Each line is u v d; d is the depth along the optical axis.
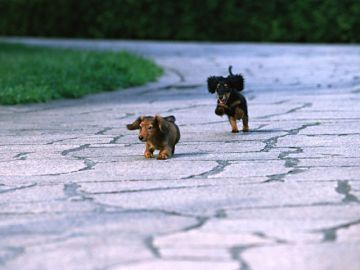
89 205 8.99
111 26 49.72
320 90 21.62
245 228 7.89
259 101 19.44
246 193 9.33
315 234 7.65
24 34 52.91
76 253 7.21
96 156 12.13
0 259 7.13
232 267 6.76
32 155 12.38
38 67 24.45
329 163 11.11
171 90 22.62
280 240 7.48
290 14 46.38
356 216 8.26
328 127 14.69
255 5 47.00
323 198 9.02
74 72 23.34
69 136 14.30
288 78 25.06
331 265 6.78
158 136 11.64
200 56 35.00
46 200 9.30
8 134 14.72
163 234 7.74
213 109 18.06
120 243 7.47
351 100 19.11
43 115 17.58
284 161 11.33
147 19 48.94
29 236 7.82
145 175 10.52
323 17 45.69
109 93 21.95
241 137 13.71
